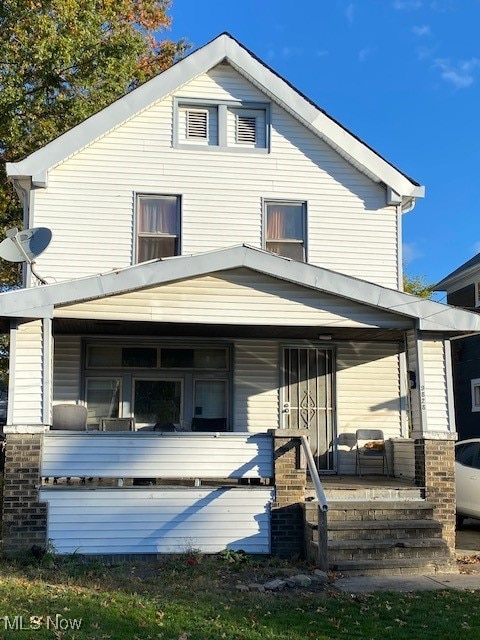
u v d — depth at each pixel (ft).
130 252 40.50
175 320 32.48
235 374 42.32
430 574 29.63
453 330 34.14
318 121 42.50
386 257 42.91
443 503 33.91
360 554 29.91
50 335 31.53
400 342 44.06
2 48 54.75
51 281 39.55
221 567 29.86
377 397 43.52
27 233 35.04
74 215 40.34
